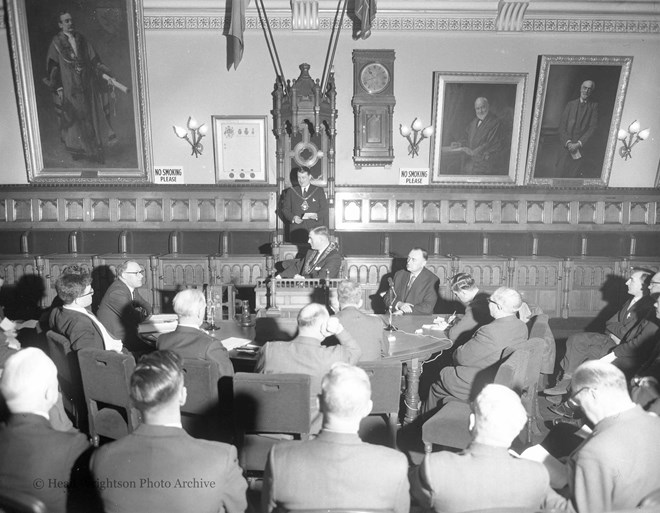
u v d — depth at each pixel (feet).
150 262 27.30
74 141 28.78
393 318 17.10
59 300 18.86
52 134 28.71
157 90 28.68
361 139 28.76
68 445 6.87
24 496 6.09
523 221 30.04
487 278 27.76
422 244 29.45
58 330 13.25
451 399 12.99
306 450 6.62
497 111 28.78
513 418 6.74
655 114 29.43
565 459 9.48
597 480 7.11
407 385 14.01
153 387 6.59
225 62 28.50
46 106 28.22
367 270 27.63
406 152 29.63
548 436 10.78
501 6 27.32
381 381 10.85
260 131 29.01
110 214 29.71
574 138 29.07
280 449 6.73
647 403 11.30
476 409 6.90
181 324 11.37
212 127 29.01
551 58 27.84
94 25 26.94
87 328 12.99
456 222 29.99
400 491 6.57
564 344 24.09
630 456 7.13
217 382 10.57
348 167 29.68
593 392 7.55
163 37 28.19
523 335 12.92
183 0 27.20
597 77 28.22
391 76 28.32
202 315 11.55
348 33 28.22
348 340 10.68
